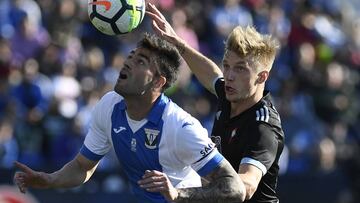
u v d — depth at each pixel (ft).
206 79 65.77
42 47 132.67
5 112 116.37
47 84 123.54
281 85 134.72
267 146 59.00
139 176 59.41
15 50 131.03
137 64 57.00
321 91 141.79
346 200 119.75
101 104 59.47
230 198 55.72
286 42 154.71
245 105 60.75
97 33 139.23
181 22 141.08
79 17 139.95
